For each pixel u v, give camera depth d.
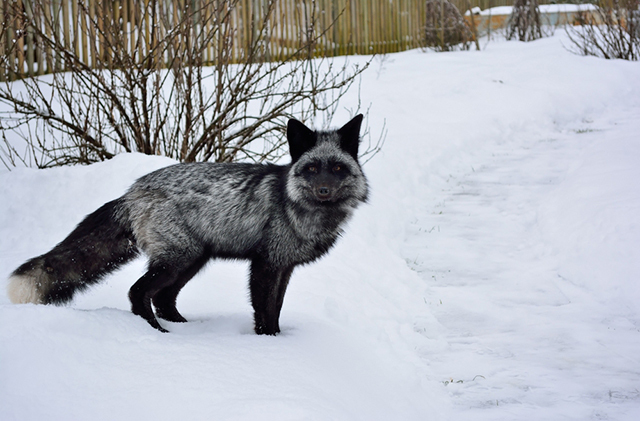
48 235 6.38
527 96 14.76
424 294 6.38
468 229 8.41
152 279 4.47
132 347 3.54
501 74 16.56
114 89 7.86
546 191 9.44
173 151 8.27
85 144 8.05
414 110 13.63
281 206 4.70
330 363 4.03
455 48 20.83
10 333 3.27
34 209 6.78
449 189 10.27
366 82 15.05
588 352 4.96
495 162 11.61
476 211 9.12
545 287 6.44
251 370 3.48
